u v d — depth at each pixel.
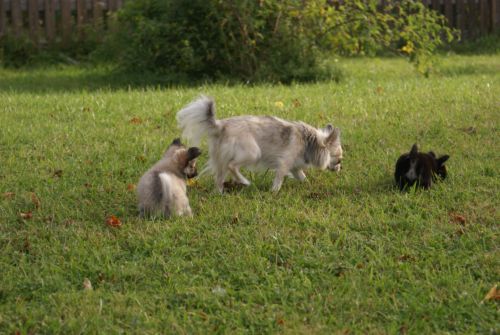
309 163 9.26
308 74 17.44
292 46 17.62
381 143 10.76
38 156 10.18
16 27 20.67
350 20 17.56
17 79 18.39
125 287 6.47
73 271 6.77
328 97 14.23
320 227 7.62
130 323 5.88
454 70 19.23
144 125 11.96
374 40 18.27
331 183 9.27
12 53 20.59
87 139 11.02
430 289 6.35
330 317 5.94
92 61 20.72
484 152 10.10
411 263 6.82
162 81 17.38
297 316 5.95
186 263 6.84
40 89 16.59
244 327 5.86
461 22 25.03
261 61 17.52
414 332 5.72
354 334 5.73
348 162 9.98
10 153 10.27
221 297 6.27
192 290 6.37
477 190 8.66
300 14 17.50
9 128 11.52
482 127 11.34
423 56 17.56
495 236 7.30
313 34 17.73
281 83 17.09
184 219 7.84
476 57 22.72
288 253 7.04
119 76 18.17
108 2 21.38
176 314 6.05
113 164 9.81
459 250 7.04
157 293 6.40
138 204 8.06
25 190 8.88
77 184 9.12
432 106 13.01
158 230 7.50
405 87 15.49
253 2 16.94
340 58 22.47
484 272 6.64
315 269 6.75
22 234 7.55
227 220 7.91
